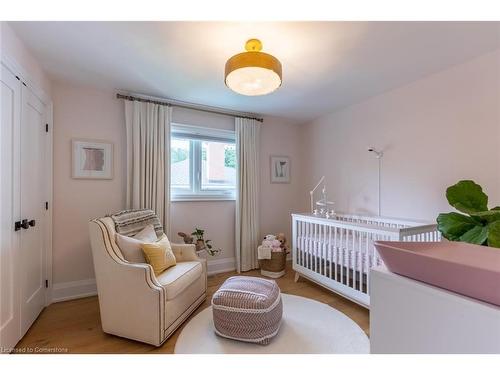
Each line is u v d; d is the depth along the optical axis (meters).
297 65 2.17
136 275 1.79
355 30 1.68
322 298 2.58
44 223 2.35
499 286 0.53
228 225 3.54
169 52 1.97
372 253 2.14
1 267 1.56
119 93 2.78
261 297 1.81
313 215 3.05
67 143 2.57
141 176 2.83
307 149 4.02
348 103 3.16
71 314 2.23
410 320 0.68
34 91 2.08
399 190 2.68
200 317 2.20
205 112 3.36
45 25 1.64
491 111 1.99
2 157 1.57
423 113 2.45
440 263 0.60
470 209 1.59
